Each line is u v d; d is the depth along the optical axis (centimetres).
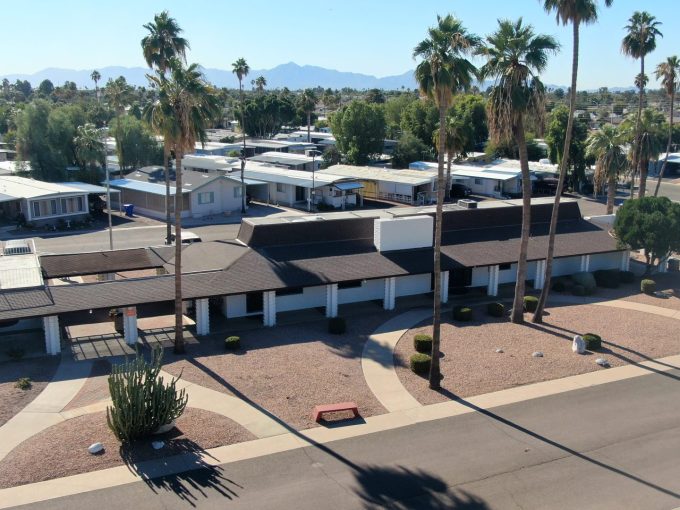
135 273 4388
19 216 5903
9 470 1933
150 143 8294
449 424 2306
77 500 1791
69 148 7525
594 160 8231
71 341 3102
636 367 2889
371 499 1825
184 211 6556
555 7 3297
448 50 2495
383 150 10519
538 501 1831
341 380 2673
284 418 2322
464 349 3073
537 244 4244
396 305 3784
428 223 3941
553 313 3697
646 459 2078
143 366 2161
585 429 2283
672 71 5772
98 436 2158
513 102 3103
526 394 2580
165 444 2112
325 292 3681
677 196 8312
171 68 2845
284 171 7969
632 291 4178
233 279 3322
